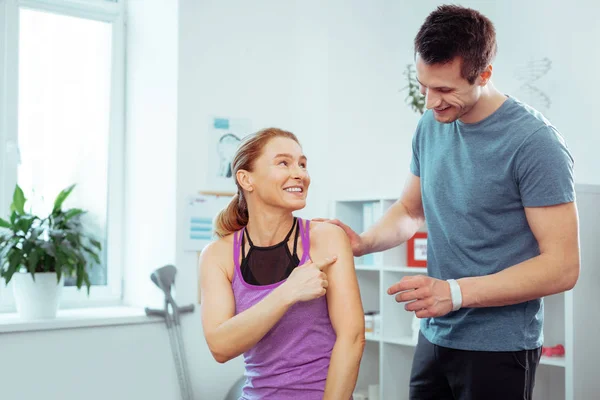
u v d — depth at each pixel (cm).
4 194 358
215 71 378
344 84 421
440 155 184
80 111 385
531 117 169
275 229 152
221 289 152
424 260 349
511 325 174
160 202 371
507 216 173
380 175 410
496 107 172
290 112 406
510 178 169
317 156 410
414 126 397
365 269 379
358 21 421
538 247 173
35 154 370
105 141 393
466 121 175
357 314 145
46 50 374
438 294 161
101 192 390
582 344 274
